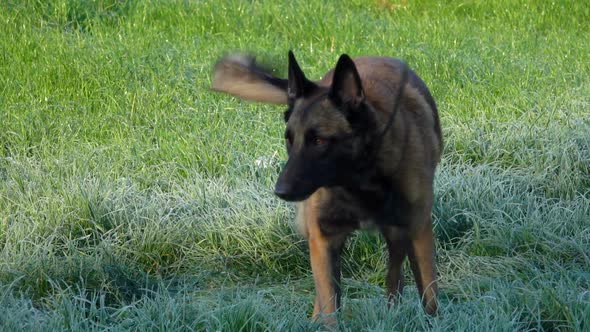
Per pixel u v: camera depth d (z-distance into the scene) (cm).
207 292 962
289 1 2155
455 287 946
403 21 2134
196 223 1061
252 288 968
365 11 2211
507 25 2128
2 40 1695
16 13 1842
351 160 773
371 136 772
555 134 1287
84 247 1014
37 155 1267
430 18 2184
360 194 798
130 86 1521
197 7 2030
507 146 1280
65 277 950
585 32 2086
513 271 956
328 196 807
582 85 1568
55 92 1495
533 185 1162
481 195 1116
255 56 937
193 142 1284
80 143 1298
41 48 1678
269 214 1061
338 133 764
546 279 917
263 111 1412
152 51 1694
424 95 880
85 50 1677
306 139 768
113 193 1105
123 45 1719
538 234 1033
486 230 1048
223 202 1114
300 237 1039
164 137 1315
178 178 1193
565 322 816
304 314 834
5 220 1038
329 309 817
